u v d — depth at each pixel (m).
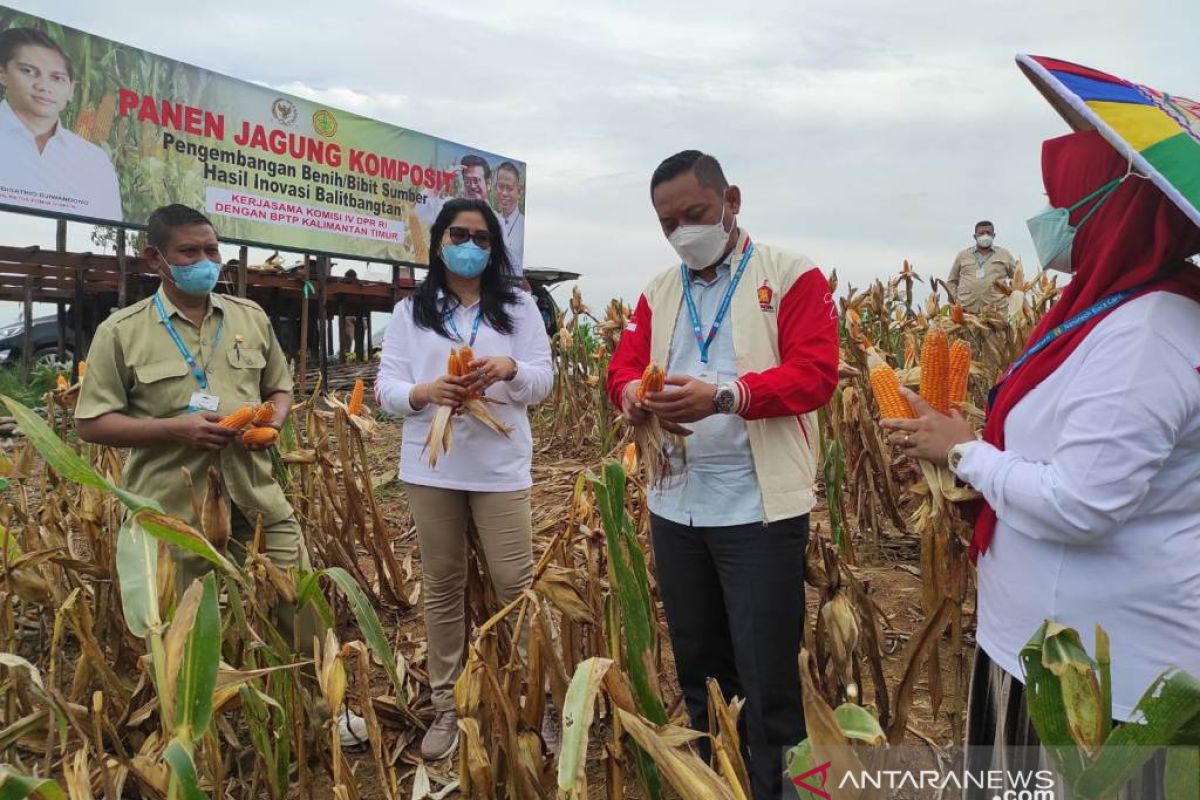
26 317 11.20
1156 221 1.39
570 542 2.69
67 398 4.86
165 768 1.74
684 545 2.38
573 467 7.35
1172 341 1.35
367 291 14.61
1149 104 1.40
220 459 2.84
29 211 9.17
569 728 1.39
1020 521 1.52
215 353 2.89
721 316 2.30
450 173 14.32
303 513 4.02
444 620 3.00
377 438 8.71
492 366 2.78
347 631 4.16
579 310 8.05
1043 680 1.20
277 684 2.21
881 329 7.28
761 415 2.11
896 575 4.52
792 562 2.24
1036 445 1.55
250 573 2.38
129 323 2.77
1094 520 1.39
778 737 2.27
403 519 5.90
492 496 2.95
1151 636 1.45
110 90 9.82
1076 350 1.47
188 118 10.62
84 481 1.60
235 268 12.22
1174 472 1.42
